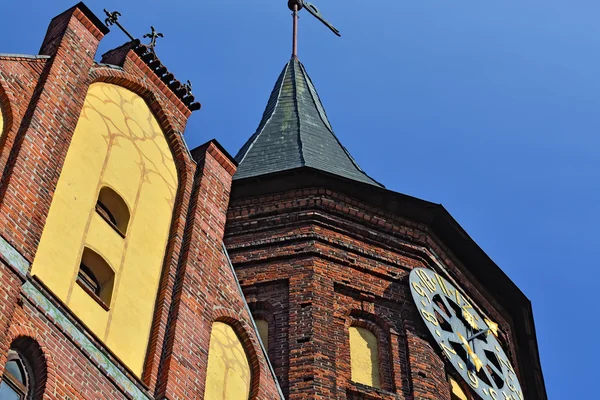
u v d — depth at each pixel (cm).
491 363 3369
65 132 2061
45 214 1895
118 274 2053
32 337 1731
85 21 2284
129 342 1991
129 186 2211
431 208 3506
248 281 3269
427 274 3412
